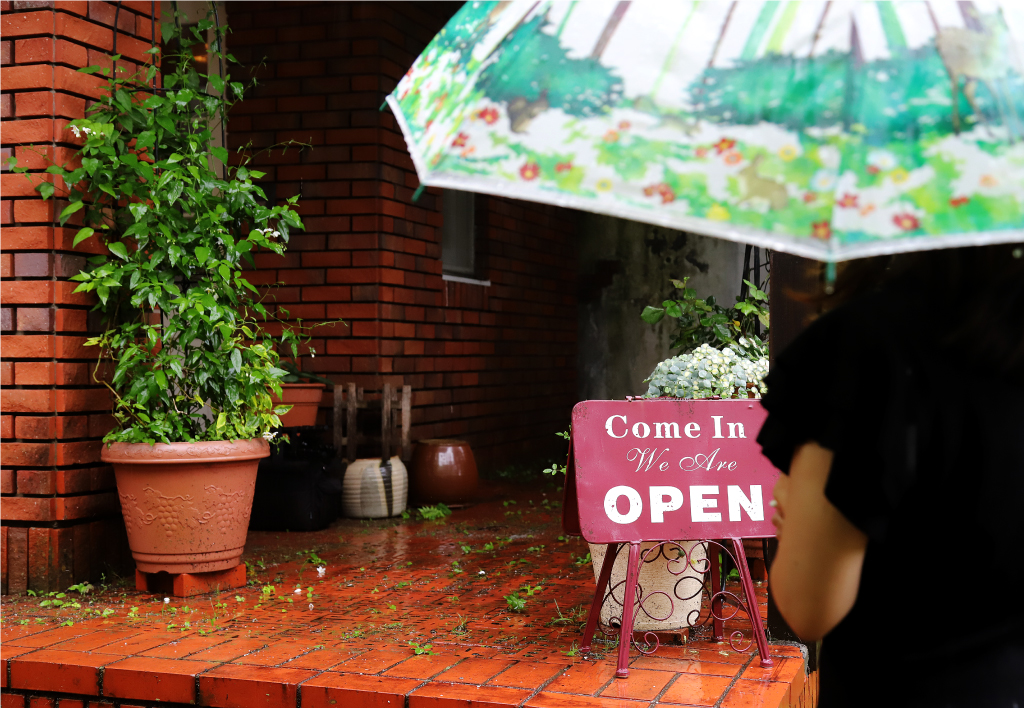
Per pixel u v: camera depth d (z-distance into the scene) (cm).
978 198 104
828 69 114
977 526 109
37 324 425
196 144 446
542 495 762
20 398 425
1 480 426
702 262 1055
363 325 704
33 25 424
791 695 295
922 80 111
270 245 461
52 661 314
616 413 323
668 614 336
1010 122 108
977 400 110
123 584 439
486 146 121
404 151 739
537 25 130
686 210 109
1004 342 110
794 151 110
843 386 110
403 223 737
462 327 838
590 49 126
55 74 424
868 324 112
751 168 111
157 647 332
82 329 434
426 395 775
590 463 319
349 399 676
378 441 689
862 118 110
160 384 409
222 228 446
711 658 318
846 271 129
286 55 718
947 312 114
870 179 107
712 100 117
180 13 489
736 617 370
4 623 369
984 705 110
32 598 412
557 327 1044
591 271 1090
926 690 112
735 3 125
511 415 941
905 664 114
